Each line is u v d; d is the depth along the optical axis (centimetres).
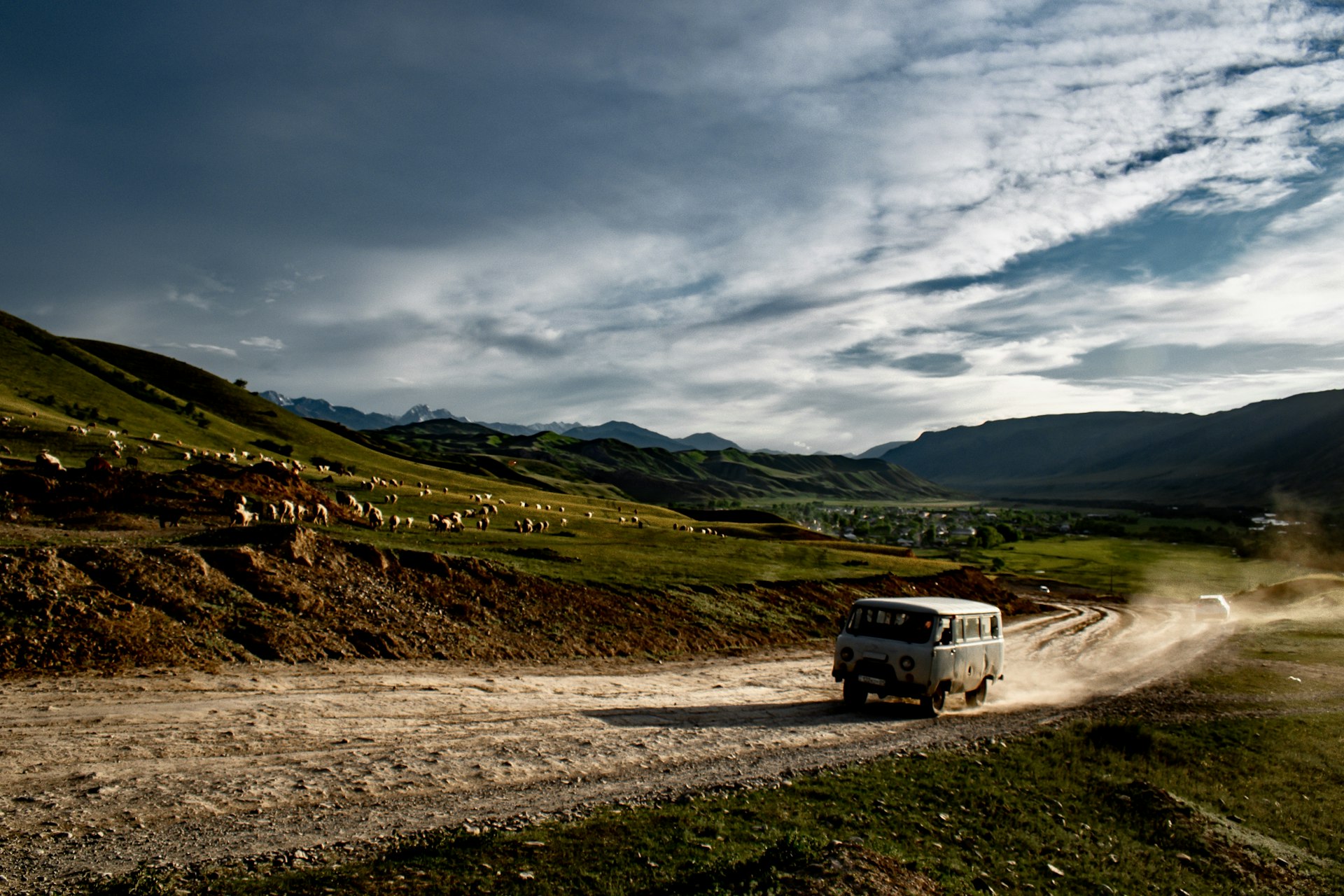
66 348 13625
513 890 877
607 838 1077
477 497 9644
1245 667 3644
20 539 2744
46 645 1817
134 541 2912
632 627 3503
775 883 880
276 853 956
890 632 2217
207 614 2247
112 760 1262
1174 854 1438
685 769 1511
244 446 11794
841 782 1495
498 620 3078
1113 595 11206
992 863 1230
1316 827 1767
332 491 7850
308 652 2267
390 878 888
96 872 869
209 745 1388
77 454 6931
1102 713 2527
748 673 3034
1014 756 1839
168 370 16962
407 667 2361
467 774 1362
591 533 7362
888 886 928
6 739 1299
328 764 1350
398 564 3180
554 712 1928
